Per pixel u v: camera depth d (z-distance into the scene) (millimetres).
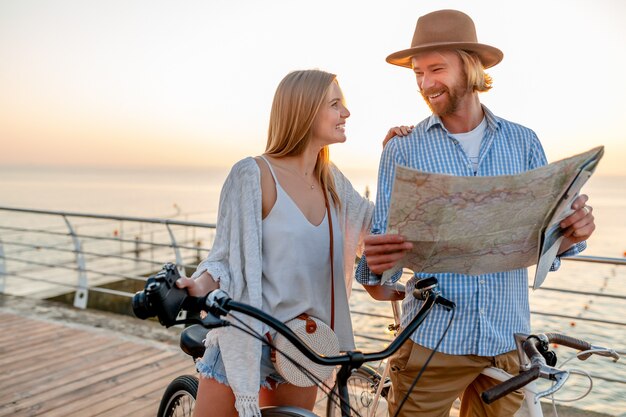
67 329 5086
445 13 1780
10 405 3523
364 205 2000
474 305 1757
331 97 1758
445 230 1379
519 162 1853
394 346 1405
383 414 3113
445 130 1843
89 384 3850
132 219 5355
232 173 1742
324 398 3527
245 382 1672
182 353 4461
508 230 1425
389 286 2053
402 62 1984
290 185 1771
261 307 1674
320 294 1815
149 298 1227
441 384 1833
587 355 1534
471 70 1743
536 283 1562
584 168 1296
